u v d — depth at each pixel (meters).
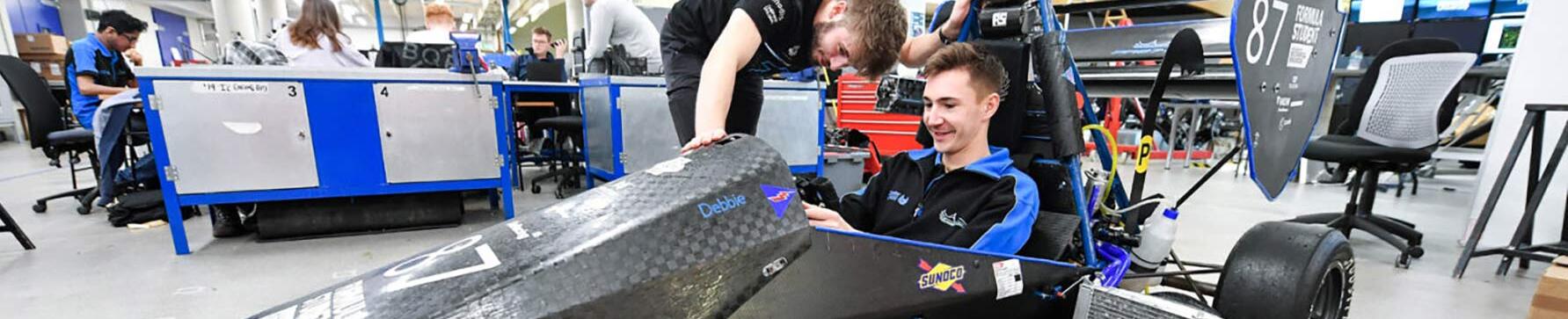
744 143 0.77
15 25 7.66
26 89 2.83
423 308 0.52
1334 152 2.32
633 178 0.71
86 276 1.89
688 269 0.58
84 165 4.74
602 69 3.38
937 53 1.08
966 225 0.98
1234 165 4.81
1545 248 1.88
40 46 6.57
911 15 4.52
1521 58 2.11
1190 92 1.59
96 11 9.48
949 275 0.82
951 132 1.06
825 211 0.85
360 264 2.04
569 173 3.58
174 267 1.99
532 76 4.46
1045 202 1.14
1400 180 3.52
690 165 0.72
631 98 2.93
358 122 2.24
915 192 1.15
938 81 1.05
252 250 2.19
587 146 3.43
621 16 3.39
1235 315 1.04
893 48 1.26
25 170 4.52
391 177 2.34
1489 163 2.22
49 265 2.00
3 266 1.99
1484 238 2.26
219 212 2.36
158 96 1.98
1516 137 1.95
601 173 3.29
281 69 2.10
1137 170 1.17
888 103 1.44
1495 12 4.26
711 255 0.60
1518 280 1.89
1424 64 2.20
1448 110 2.27
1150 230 1.20
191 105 2.02
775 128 3.09
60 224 2.61
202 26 14.58
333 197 2.31
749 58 1.20
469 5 15.98
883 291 0.75
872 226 1.22
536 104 4.37
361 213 2.42
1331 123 4.10
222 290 1.78
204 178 2.09
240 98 2.07
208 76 2.02
